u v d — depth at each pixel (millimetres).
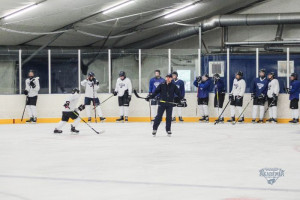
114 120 21047
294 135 14242
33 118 20125
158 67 21844
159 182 7121
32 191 6562
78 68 21375
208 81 20219
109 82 21516
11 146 11836
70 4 20578
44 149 11211
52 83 21172
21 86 20828
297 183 7020
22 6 19766
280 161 9141
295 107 19281
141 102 21094
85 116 20891
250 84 22406
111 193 6395
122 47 30391
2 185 6984
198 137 13781
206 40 30219
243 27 29156
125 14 23969
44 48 27000
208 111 20594
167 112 14055
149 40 29594
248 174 7754
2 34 23406
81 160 9414
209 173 7867
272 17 26828
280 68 21906
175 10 25281
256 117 20312
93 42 28047
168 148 11219
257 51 21688
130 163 8977
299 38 27859
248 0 27734
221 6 27250
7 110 20234
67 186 6879
